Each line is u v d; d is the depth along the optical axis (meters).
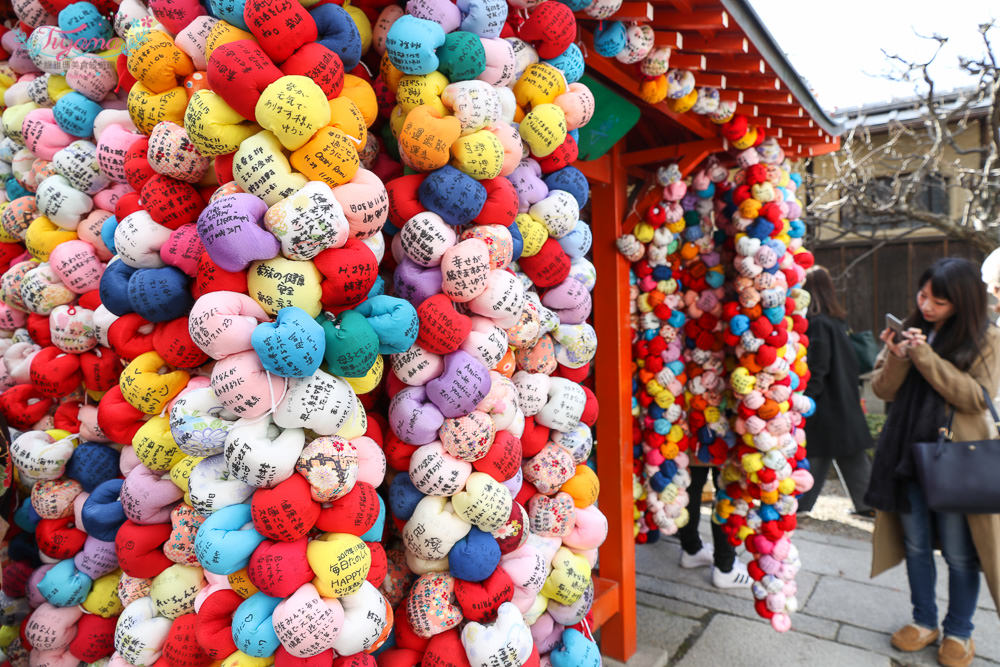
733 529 2.66
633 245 2.40
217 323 0.79
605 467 2.48
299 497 0.83
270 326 0.80
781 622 2.53
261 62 0.82
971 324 2.35
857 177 6.11
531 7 1.22
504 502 1.08
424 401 1.09
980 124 6.50
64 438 1.35
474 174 1.06
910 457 2.49
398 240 1.16
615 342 2.45
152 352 1.01
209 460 0.89
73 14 1.32
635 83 1.93
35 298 1.33
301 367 0.79
